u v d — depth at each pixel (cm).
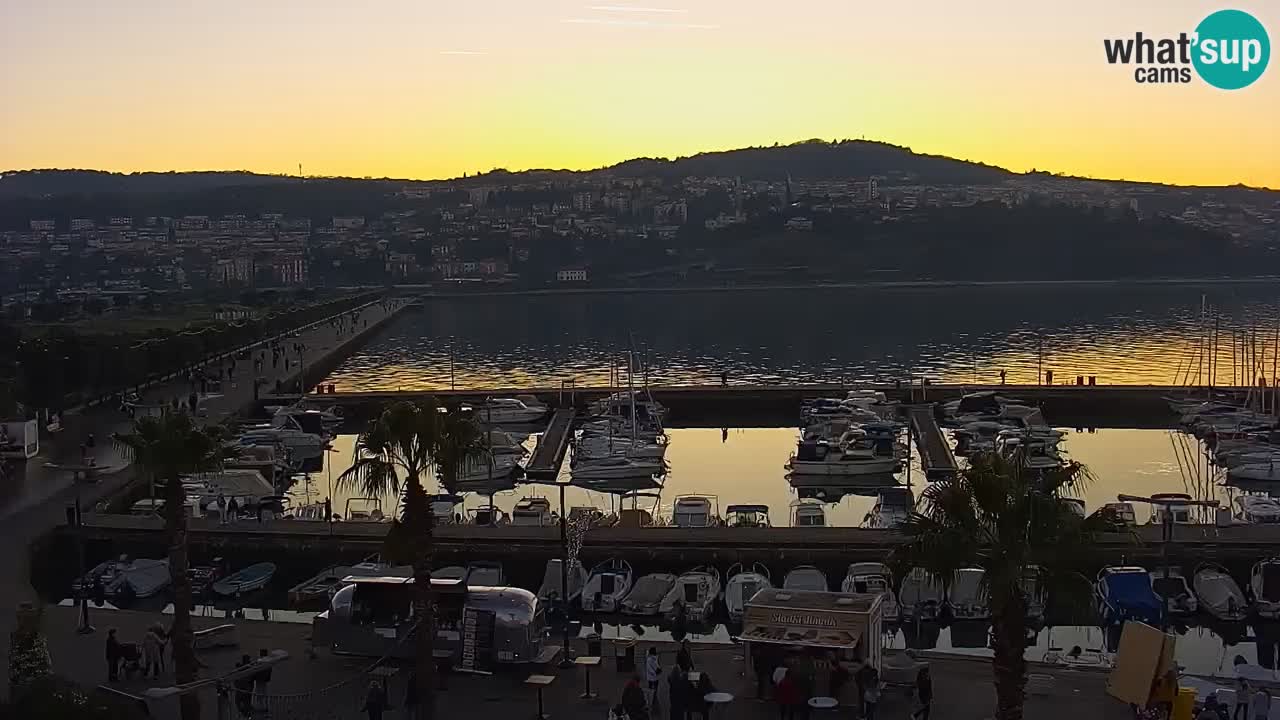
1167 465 8794
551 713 3181
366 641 3584
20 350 9419
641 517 6131
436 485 8081
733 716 3119
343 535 5731
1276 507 6512
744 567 5403
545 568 5478
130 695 2952
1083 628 4712
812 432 9400
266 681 3331
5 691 3297
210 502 6438
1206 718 2955
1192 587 5141
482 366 16538
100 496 6378
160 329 13162
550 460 8688
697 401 11744
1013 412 10056
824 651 3203
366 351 19000
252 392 11169
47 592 5500
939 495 2459
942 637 4762
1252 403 10494
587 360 17238
